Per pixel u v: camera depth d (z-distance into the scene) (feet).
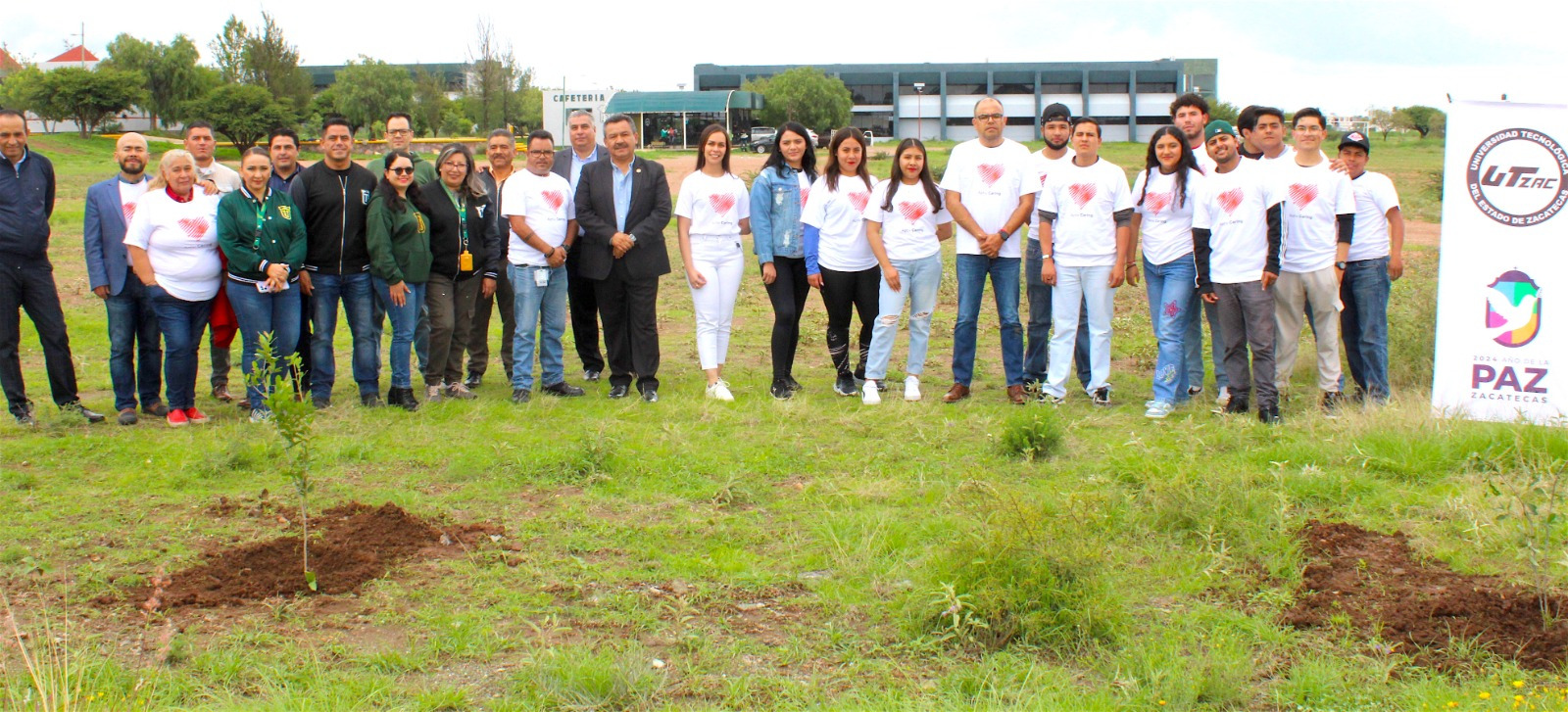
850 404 26.48
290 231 24.47
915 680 12.76
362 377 26.05
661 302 44.96
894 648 13.46
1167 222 25.08
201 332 25.14
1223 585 15.15
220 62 238.48
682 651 13.46
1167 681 12.35
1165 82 312.09
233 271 24.13
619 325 27.81
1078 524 15.07
